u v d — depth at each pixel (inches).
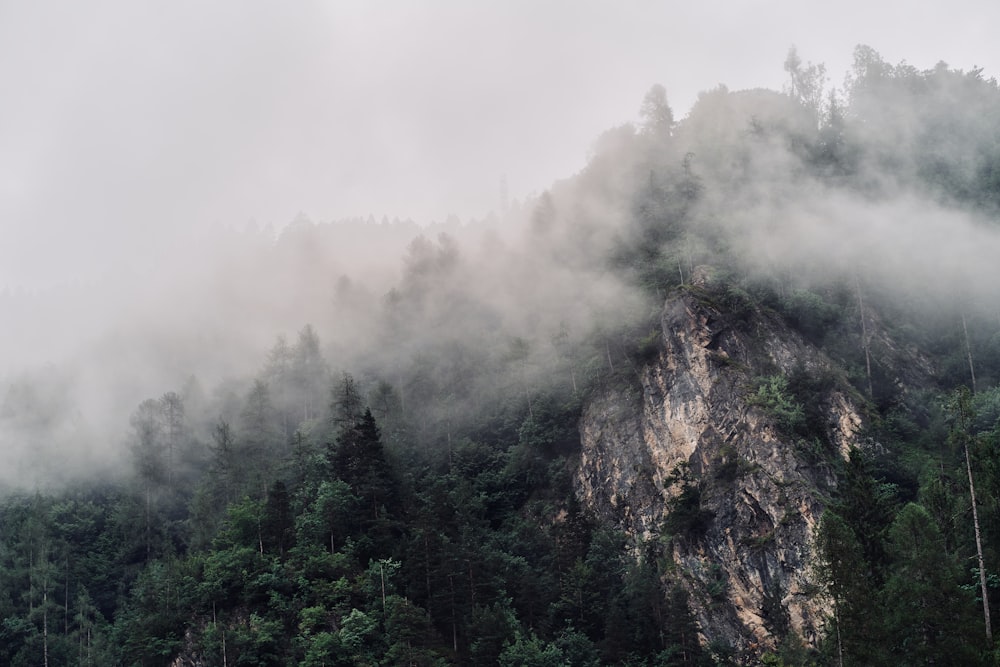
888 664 2817.4
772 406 4542.3
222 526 5152.6
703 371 4859.7
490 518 5305.1
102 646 4881.9
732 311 5059.1
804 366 4918.8
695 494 4569.4
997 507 3046.3
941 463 4160.9
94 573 5659.5
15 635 4945.9
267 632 4028.1
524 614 4252.0
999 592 3046.3
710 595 4252.0
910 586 2871.6
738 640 4092.0
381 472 4854.8
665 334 5137.8
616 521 4936.0
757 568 4170.8
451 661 3858.3
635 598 4227.4
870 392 4995.1
